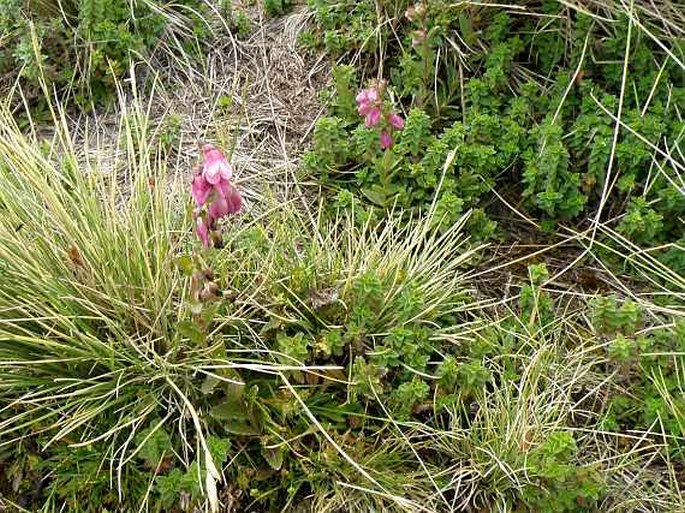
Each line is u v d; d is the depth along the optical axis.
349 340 0.64
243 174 0.82
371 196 0.76
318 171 0.81
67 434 0.61
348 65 0.88
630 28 0.74
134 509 0.59
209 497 0.51
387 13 0.89
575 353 0.68
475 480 0.61
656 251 0.75
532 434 0.61
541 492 0.59
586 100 0.78
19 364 0.61
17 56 0.87
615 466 0.62
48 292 0.61
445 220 0.73
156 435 0.59
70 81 0.87
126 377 0.62
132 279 0.64
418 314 0.66
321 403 0.64
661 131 0.75
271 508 0.61
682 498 0.61
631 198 0.76
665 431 0.64
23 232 0.65
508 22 0.85
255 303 0.64
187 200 0.70
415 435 0.63
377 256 0.69
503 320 0.71
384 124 0.71
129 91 0.89
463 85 0.84
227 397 0.61
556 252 0.78
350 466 0.61
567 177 0.75
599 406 0.67
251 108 0.88
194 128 0.87
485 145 0.78
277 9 0.96
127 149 0.73
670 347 0.66
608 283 0.75
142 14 0.90
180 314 0.62
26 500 0.60
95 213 0.65
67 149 0.73
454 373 0.63
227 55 0.93
